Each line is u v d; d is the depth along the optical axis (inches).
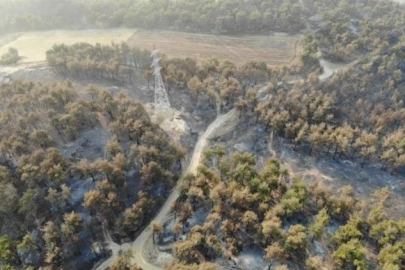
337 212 4079.7
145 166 4311.0
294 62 7303.2
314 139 5231.3
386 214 4345.5
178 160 4849.9
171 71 6358.3
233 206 3978.8
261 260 3582.7
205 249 3646.7
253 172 4259.4
